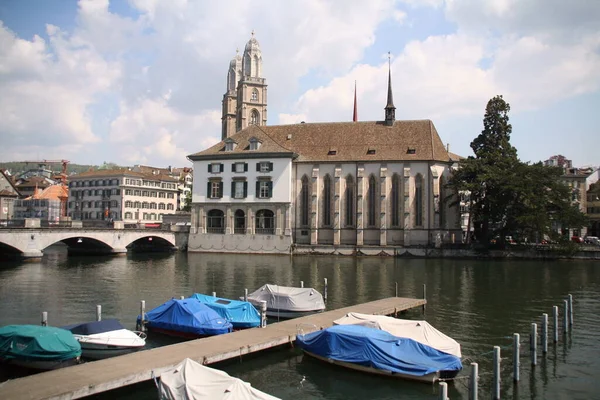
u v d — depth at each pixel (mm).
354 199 91562
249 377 22281
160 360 21391
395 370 21922
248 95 134125
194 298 31781
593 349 27312
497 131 87875
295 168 93688
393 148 91562
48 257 77500
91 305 37531
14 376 21391
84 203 151125
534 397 20703
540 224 76375
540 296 43625
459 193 90062
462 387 21609
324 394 20609
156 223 122188
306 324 28875
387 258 82375
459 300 41500
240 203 90938
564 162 140875
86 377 19109
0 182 117188
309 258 81438
